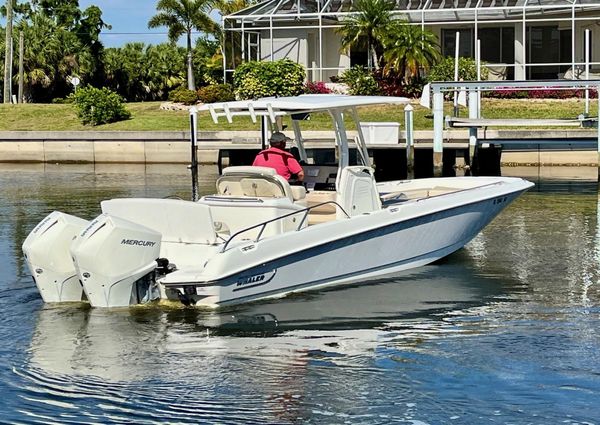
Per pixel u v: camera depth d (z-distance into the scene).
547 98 36.94
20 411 7.71
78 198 23.08
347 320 10.48
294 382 8.41
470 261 13.80
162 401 7.95
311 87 37.75
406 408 7.80
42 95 61.59
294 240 11.23
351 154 16.20
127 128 37.28
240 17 41.09
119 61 64.56
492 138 30.50
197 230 11.03
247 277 10.84
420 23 39.56
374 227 12.06
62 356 9.11
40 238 10.81
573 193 22.61
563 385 8.30
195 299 10.62
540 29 39.72
